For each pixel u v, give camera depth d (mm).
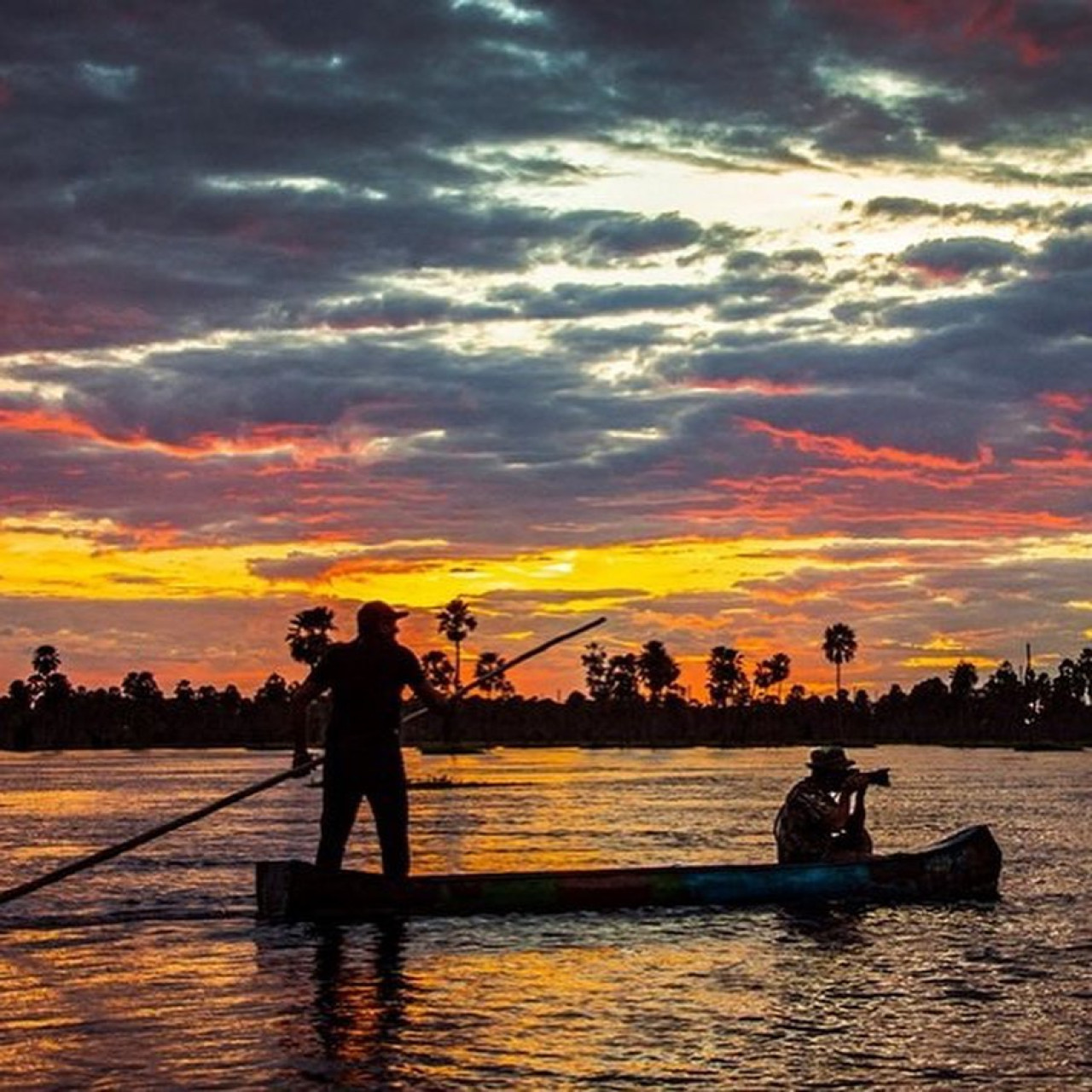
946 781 62219
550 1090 7406
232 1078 7609
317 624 140125
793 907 14094
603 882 13828
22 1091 7367
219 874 17812
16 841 24297
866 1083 7609
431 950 11570
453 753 145375
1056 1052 8305
